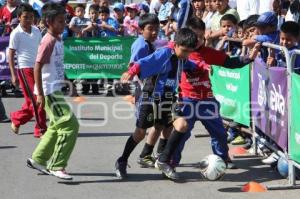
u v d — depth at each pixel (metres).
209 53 12.63
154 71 12.07
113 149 15.62
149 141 13.65
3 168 13.81
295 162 12.00
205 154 14.98
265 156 14.38
